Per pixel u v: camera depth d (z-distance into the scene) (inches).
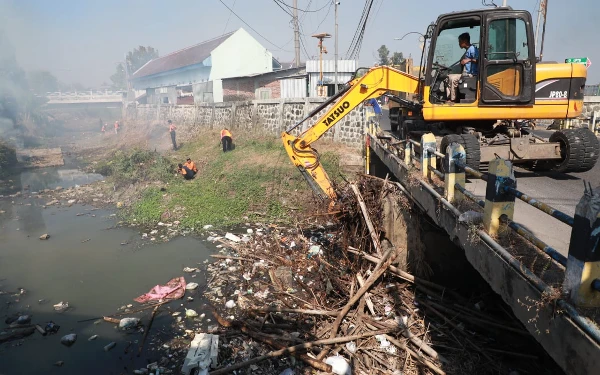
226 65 1380.4
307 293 304.8
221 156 739.4
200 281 347.9
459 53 296.7
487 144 264.8
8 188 703.1
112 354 255.3
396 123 476.1
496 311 250.2
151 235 463.8
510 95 254.8
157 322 289.6
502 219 145.6
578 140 253.8
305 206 490.9
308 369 221.5
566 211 200.8
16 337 273.7
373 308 263.9
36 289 342.0
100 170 836.6
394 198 305.6
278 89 1030.4
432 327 239.8
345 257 320.5
